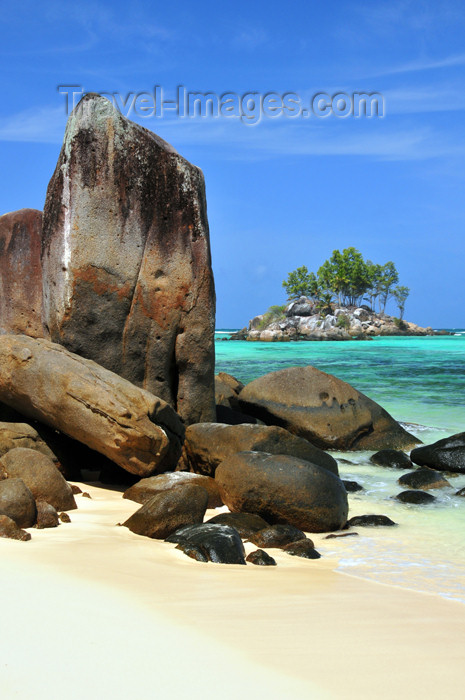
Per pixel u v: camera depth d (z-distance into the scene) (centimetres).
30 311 1130
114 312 1016
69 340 996
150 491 780
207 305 1071
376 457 1150
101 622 364
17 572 451
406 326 12131
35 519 625
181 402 1067
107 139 1009
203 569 518
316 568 569
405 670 323
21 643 330
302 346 6994
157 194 1041
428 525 751
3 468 718
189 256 1058
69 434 873
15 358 891
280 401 1347
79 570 471
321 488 727
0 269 1138
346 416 1312
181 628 365
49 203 1038
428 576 555
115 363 1022
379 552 636
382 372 3106
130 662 316
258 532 661
